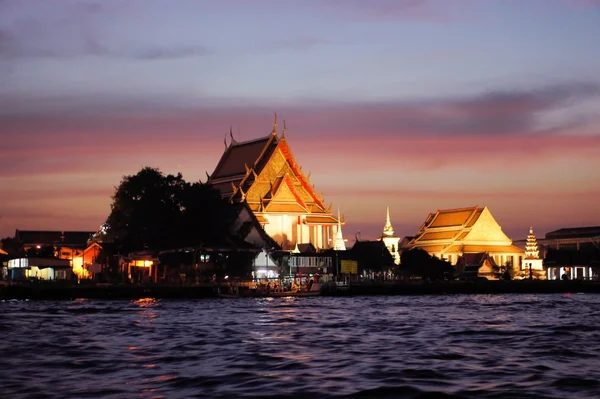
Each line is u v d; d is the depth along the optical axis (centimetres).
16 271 16888
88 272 17738
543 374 6050
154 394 5272
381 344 7844
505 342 8069
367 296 17725
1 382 5662
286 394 5294
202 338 8256
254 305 13350
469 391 5406
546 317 11300
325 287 17175
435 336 8581
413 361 6694
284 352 7238
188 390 5409
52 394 5244
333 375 5988
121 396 5200
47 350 7306
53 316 10581
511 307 13625
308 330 9100
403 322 10231
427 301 15512
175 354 7081
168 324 9650
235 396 5225
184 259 16425
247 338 8275
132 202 17450
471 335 8712
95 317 10500
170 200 17562
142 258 16575
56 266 16462
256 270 17138
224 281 16038
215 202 17862
